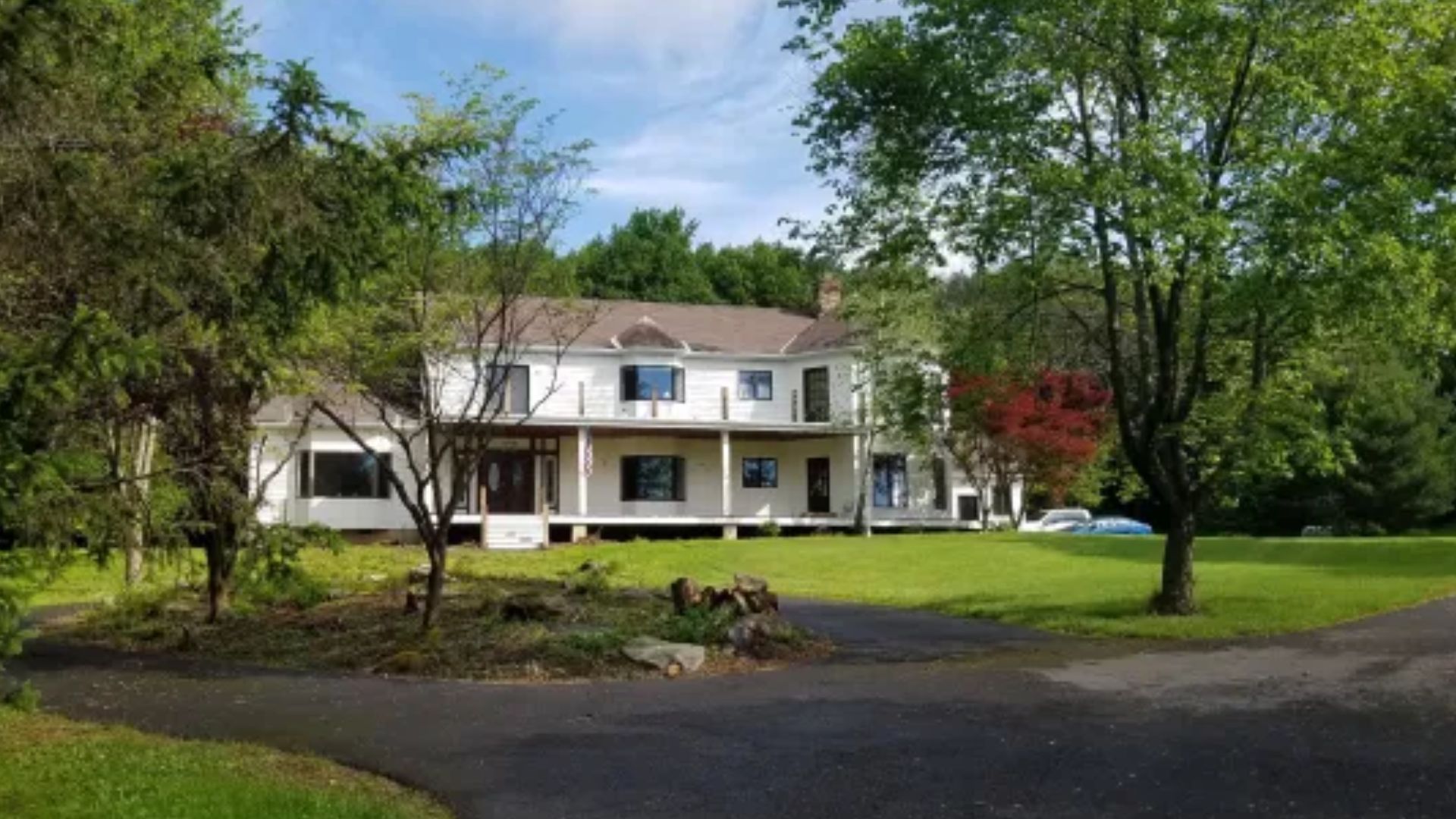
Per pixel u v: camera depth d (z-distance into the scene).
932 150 16.27
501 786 8.38
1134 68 15.41
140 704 11.53
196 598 18.61
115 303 8.05
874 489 42.06
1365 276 13.91
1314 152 14.61
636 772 8.70
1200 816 7.40
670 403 40.66
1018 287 17.14
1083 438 38.53
